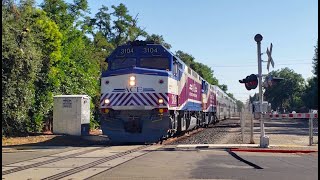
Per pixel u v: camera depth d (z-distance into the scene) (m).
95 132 32.25
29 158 14.18
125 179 9.84
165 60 20.58
